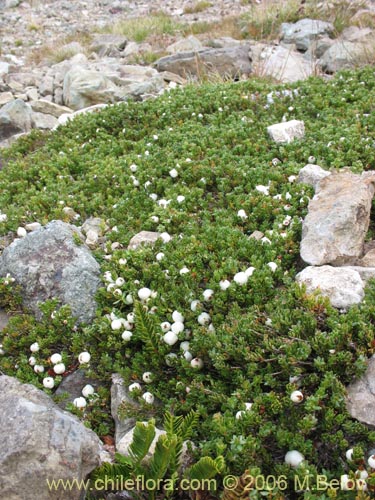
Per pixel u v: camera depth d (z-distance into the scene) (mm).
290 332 407
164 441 342
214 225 584
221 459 332
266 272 476
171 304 484
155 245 553
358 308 427
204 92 944
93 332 484
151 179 693
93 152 815
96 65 1351
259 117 844
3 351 509
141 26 1672
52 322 500
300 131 754
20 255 553
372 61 1172
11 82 1304
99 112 925
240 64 1264
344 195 536
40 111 1135
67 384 477
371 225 586
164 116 868
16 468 335
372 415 365
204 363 435
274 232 532
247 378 412
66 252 542
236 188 633
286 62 1168
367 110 809
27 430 345
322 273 461
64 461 345
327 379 371
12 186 757
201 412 400
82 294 518
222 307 463
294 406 377
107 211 666
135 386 438
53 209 667
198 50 1318
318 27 1358
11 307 536
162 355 447
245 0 1841
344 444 353
